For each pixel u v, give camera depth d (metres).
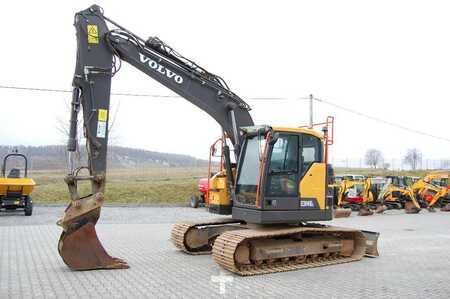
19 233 13.42
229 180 10.46
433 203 25.78
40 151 59.09
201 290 7.49
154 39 9.96
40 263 9.27
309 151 10.12
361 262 10.38
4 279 7.95
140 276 8.39
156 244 12.09
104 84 9.29
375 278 8.70
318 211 10.02
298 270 9.39
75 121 9.01
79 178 8.77
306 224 10.88
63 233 8.69
